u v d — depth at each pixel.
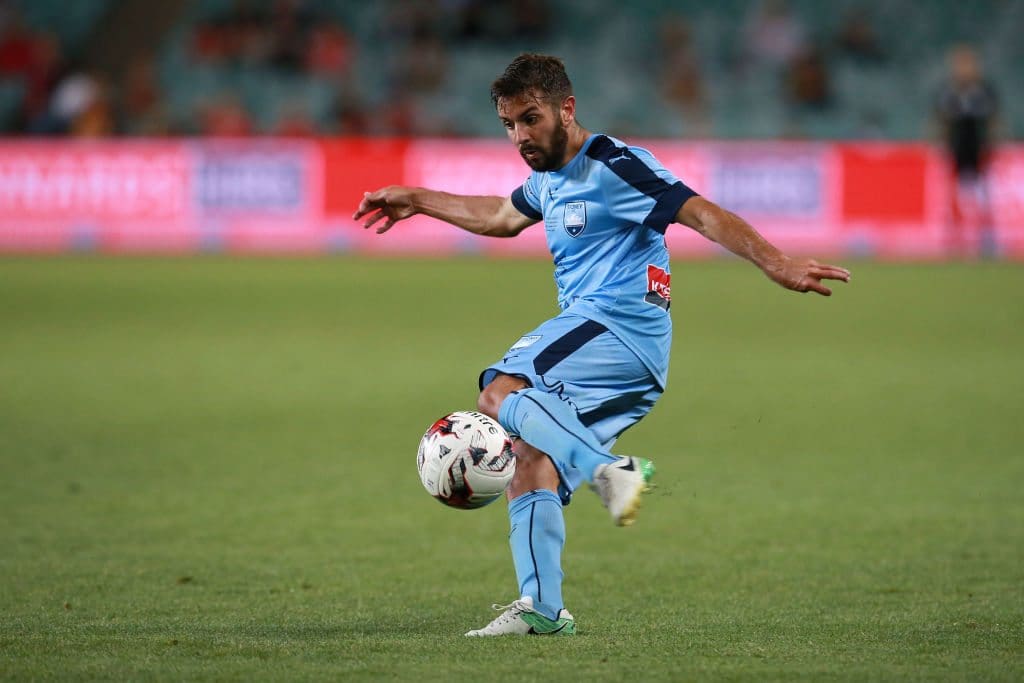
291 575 22.00
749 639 17.36
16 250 82.75
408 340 52.12
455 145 81.00
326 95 103.31
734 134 102.38
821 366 46.84
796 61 104.06
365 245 84.56
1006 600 20.11
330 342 51.72
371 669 15.50
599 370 17.84
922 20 110.75
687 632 17.88
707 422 37.28
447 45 107.06
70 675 15.29
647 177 17.47
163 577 21.70
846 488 29.45
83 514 26.56
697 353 49.81
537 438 17.03
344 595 20.62
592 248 18.09
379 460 32.38
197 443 34.09
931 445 34.19
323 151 83.06
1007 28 110.25
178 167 83.19
